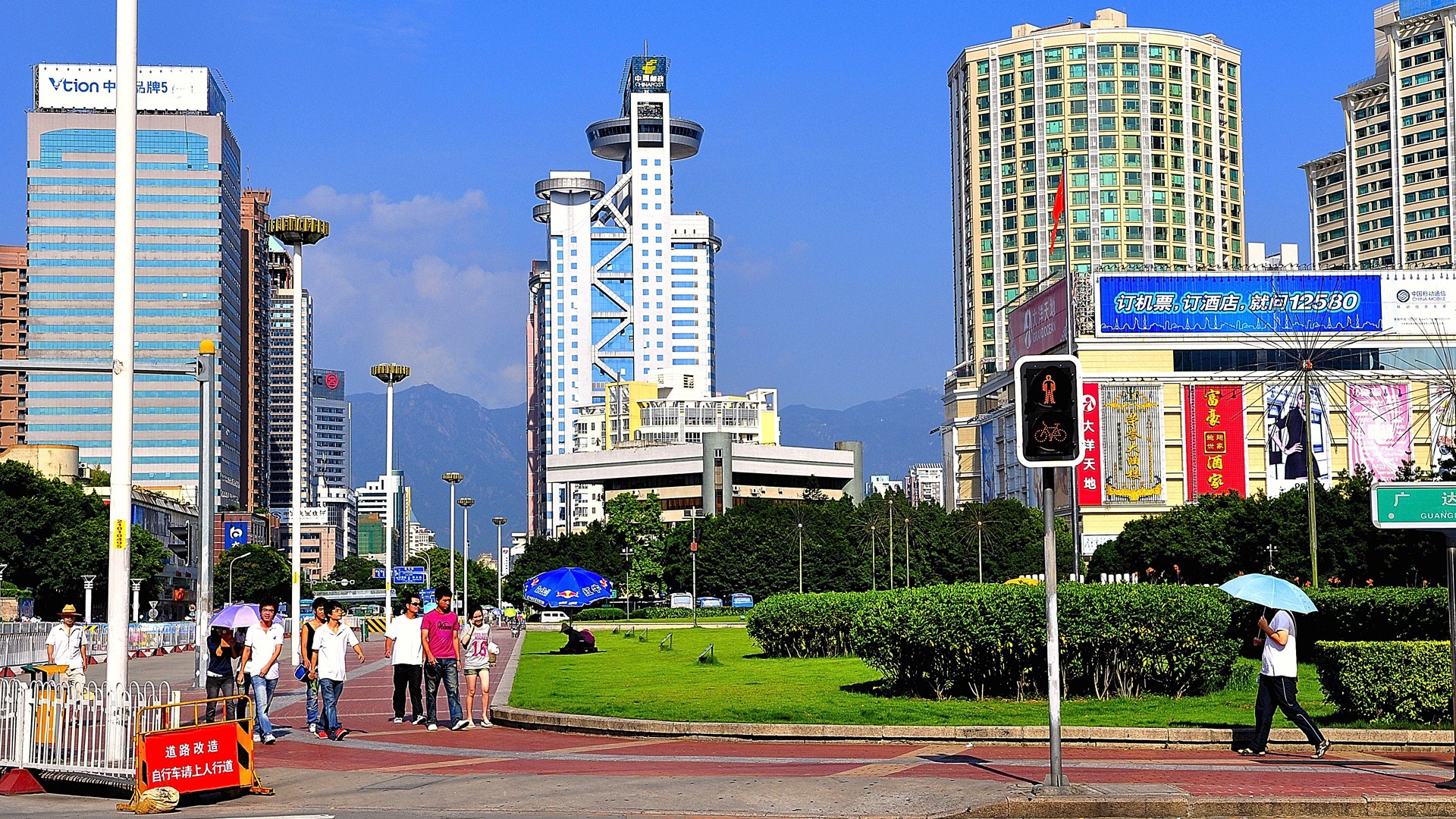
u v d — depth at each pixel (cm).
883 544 14638
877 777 1719
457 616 2636
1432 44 19888
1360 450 15325
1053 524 1580
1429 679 2047
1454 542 1702
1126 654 2552
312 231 3950
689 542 14925
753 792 1625
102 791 1858
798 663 4162
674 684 3322
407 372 6150
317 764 2053
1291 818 1482
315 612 2645
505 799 1638
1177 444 15725
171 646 7300
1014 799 1511
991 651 2558
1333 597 2855
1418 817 1487
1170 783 1627
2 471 11125
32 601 9962
